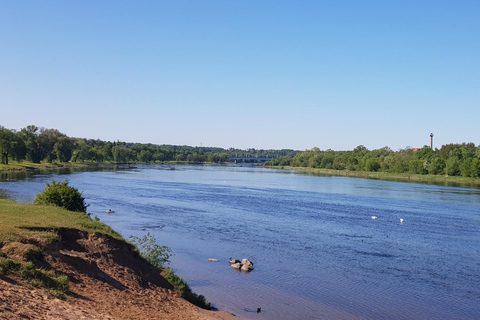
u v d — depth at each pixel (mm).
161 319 20516
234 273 33656
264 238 47188
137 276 24812
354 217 65875
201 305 26078
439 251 43906
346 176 188000
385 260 39469
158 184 114000
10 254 20000
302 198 91500
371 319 25594
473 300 29484
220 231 50125
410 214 70750
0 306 14812
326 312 26422
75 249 24250
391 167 193625
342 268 36250
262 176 178750
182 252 39125
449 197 98688
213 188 109000
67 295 19109
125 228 48875
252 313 25766
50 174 127000
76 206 37938
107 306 19797
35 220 26078
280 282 31891
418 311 27141
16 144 140625
